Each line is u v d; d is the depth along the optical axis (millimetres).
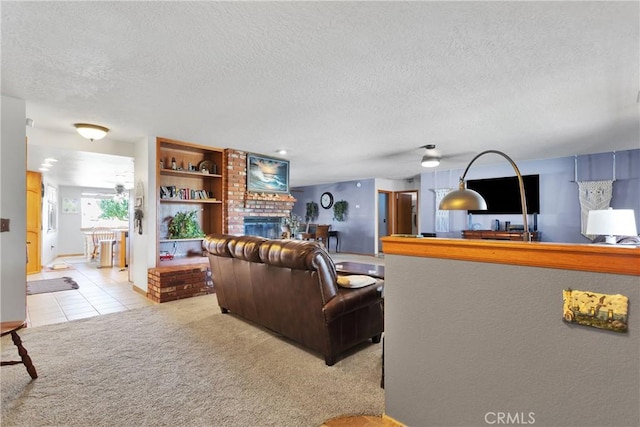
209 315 3518
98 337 2861
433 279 1409
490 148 4922
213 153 5172
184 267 4328
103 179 7316
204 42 1957
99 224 9875
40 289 4727
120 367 2289
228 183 4992
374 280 2748
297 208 10781
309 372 2252
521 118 3438
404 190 9070
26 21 1731
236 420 1706
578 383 1072
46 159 4836
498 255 1223
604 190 5207
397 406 1542
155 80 2492
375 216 8648
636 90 2678
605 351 1024
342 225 9375
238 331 3041
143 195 4359
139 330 3049
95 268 6656
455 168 6852
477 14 1690
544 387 1137
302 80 2500
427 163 4957
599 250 1014
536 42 1957
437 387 1403
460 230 6867
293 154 5418
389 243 1559
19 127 2898
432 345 1416
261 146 4828
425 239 1427
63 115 3348
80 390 1983
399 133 4062
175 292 4121
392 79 2486
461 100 2912
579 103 2984
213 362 2387
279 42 1962
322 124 3664
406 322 1506
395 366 1547
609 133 4035
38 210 6242
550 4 1599
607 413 1025
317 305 2371
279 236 5867
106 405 1827
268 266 2752
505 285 1214
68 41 1941
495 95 2801
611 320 1005
